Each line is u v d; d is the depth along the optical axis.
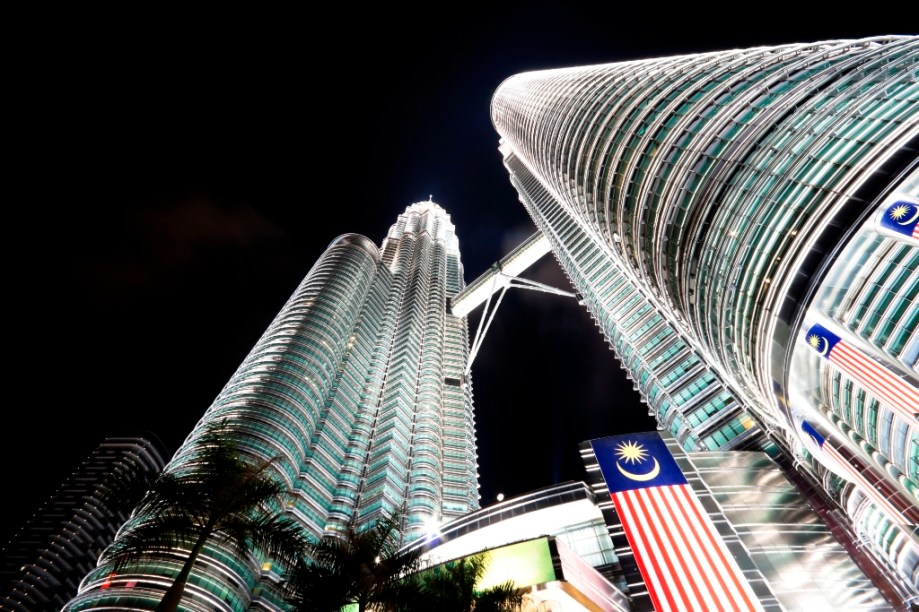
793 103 59.75
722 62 81.38
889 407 36.28
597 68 125.88
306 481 105.56
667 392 105.94
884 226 41.44
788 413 50.34
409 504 115.69
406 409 147.38
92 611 62.97
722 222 59.22
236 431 97.88
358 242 192.38
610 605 38.09
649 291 87.81
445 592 26.03
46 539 183.88
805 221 47.47
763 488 55.06
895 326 37.59
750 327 52.16
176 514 21.00
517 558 37.78
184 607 65.44
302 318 139.88
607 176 89.69
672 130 76.19
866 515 48.16
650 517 45.91
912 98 46.75
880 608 42.66
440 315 199.25
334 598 23.06
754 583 42.59
